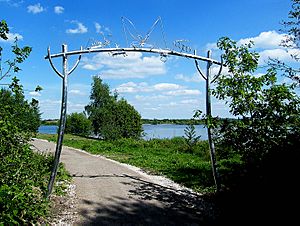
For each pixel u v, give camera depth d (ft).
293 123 24.58
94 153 72.23
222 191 29.81
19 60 19.04
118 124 124.47
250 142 26.04
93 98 201.36
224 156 29.99
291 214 20.52
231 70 26.66
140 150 76.43
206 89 30.71
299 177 20.99
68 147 89.56
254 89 25.82
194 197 31.24
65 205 26.84
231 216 24.48
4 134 17.92
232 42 26.86
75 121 172.24
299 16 24.58
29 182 19.51
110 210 26.23
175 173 43.78
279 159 22.74
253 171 25.14
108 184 36.14
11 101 19.63
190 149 71.72
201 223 23.67
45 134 117.91
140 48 28.91
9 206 15.99
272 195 22.12
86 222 23.15
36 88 20.20
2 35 18.54
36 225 20.24
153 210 26.68
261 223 22.00
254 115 26.08
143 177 41.47
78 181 37.22
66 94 27.32
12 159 19.07
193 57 30.09
